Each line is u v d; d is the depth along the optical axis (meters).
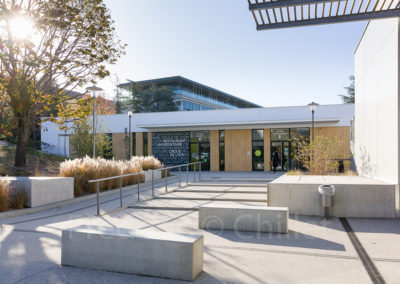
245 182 14.05
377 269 4.14
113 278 3.90
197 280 3.81
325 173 12.65
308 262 4.43
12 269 4.21
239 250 5.01
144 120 26.98
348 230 6.30
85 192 11.48
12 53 12.87
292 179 9.09
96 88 15.88
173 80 56.34
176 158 25.95
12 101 13.37
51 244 5.40
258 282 3.75
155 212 8.47
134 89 55.97
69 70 14.20
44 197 9.28
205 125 23.70
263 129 23.59
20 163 14.30
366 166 10.55
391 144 7.80
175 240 3.87
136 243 4.02
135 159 17.42
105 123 28.00
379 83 8.89
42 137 29.88
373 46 9.63
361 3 4.84
